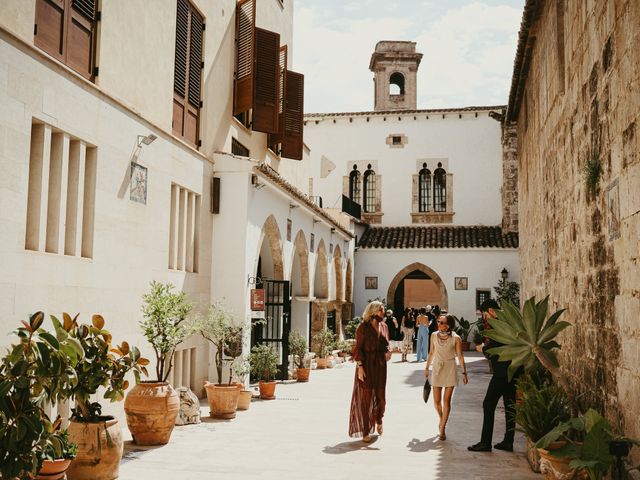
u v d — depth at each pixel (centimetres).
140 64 1055
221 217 1374
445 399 934
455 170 3403
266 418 1109
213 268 1365
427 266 3120
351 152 3484
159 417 864
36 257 757
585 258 717
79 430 677
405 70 4456
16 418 512
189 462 775
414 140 3447
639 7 491
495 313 727
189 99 1298
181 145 1211
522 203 1634
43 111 769
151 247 1080
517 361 690
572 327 806
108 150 930
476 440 932
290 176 2136
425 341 2302
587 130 699
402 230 3359
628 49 522
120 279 970
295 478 708
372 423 920
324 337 2094
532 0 1047
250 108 1534
